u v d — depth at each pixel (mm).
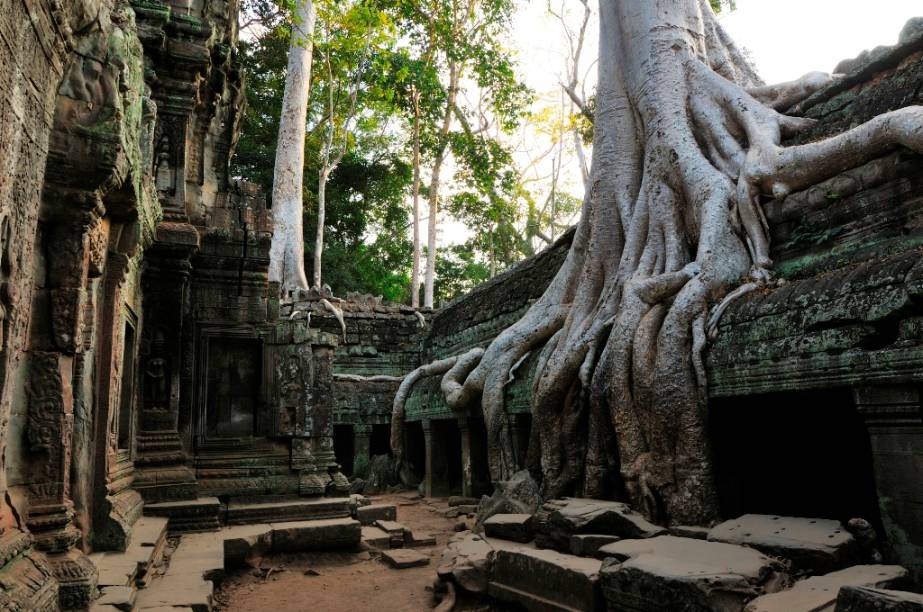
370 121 29453
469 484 12641
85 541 5699
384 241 34781
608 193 10125
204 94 10391
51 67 4277
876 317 5156
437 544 9406
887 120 6535
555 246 14234
